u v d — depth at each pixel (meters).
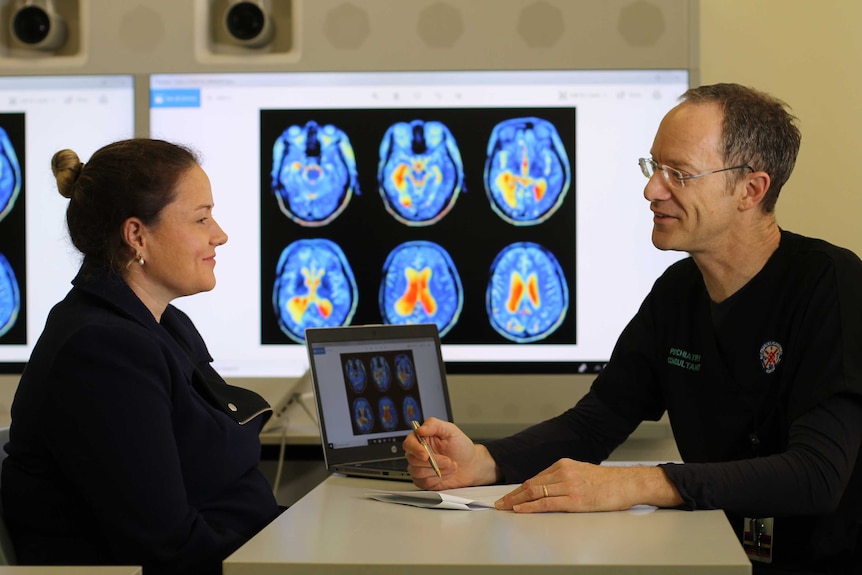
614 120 2.94
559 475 1.44
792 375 1.65
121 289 1.59
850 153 3.04
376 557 1.15
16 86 3.04
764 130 1.68
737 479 1.43
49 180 3.04
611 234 2.96
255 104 3.00
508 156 2.96
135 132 3.01
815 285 1.65
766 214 1.72
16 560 1.53
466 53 2.94
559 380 2.95
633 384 1.92
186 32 2.99
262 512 1.68
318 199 3.00
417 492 1.48
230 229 3.01
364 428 1.92
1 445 1.64
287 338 3.01
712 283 1.77
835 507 1.52
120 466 1.43
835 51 3.04
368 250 3.00
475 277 2.98
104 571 1.13
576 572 1.11
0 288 3.04
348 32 2.96
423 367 2.05
